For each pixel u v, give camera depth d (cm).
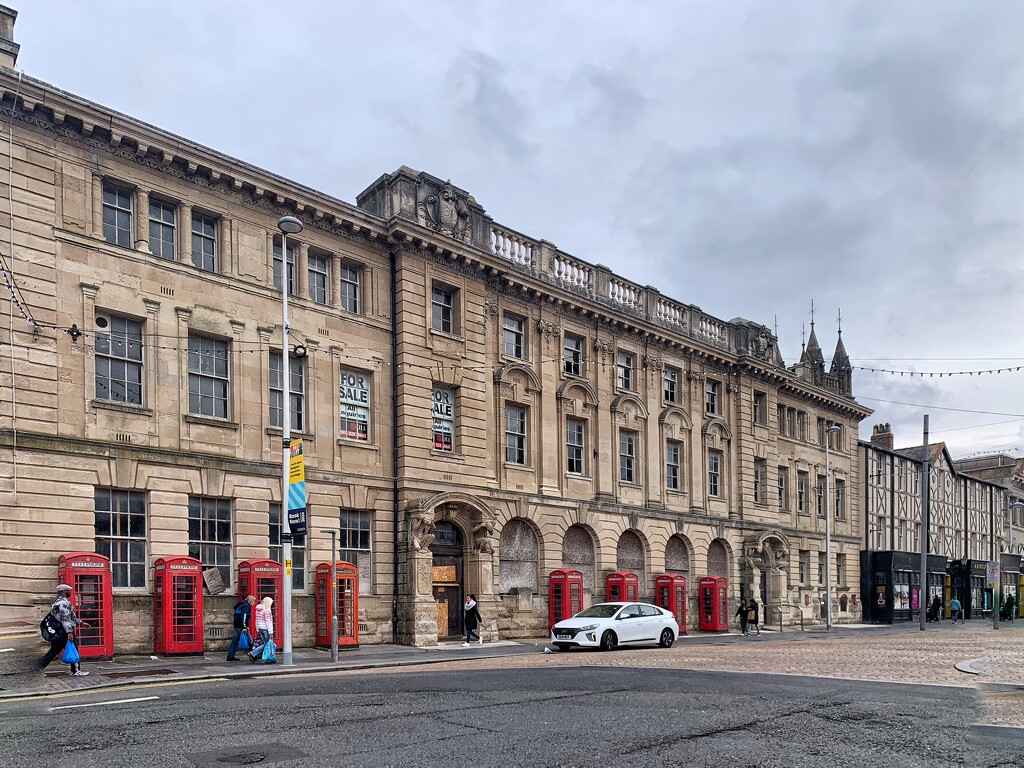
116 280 2130
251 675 1736
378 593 2583
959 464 7956
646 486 3584
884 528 5400
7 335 1920
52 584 1917
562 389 3256
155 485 2125
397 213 2736
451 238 2845
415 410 2711
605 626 2489
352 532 2577
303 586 2411
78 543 1973
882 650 2283
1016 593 6625
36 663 1762
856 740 918
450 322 2925
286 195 2475
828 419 4988
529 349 3183
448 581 2791
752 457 4206
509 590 2995
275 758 838
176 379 2211
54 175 2048
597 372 3434
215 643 2162
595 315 3412
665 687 1361
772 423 4434
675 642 2892
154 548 2105
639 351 3656
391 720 1048
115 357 2123
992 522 6856
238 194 2412
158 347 2188
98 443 2031
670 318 3862
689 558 3772
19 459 1905
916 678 1501
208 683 1575
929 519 5919
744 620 3600
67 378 2012
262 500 2338
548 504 3131
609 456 3428
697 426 3912
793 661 1884
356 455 2592
